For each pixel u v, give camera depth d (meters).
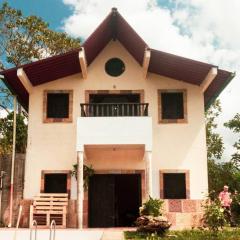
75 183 17.75
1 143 23.44
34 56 27.78
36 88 18.70
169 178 17.92
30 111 18.44
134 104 17.45
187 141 18.17
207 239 13.03
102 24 16.98
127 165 18.03
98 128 16.78
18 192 18.03
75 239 12.90
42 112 18.44
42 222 17.00
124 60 19.03
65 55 17.17
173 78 18.80
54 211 17.05
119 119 16.84
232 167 27.53
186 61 17.05
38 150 18.11
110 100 18.94
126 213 18.69
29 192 17.73
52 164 17.98
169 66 17.91
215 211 13.97
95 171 17.98
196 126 18.31
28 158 18.03
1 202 17.83
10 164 18.42
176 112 18.56
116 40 19.27
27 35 27.84
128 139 16.67
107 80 18.83
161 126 18.31
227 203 16.39
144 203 14.93
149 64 18.09
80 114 18.45
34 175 17.89
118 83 18.80
